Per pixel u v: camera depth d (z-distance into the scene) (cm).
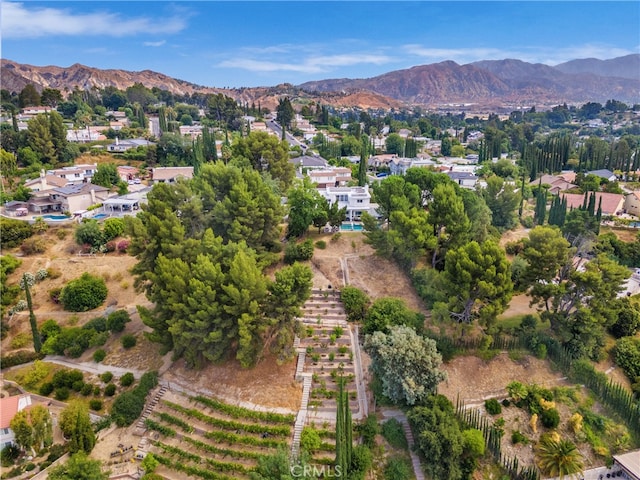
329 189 9912
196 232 7075
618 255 9181
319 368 5741
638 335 6481
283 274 5500
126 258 8425
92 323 6925
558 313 6059
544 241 6134
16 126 15225
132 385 5972
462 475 4678
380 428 5025
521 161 17538
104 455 5081
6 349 6794
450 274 5838
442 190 7219
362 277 7212
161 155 15375
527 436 5103
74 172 13012
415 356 5016
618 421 5316
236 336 5641
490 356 5800
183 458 4962
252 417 5197
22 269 8219
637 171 16838
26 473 4859
